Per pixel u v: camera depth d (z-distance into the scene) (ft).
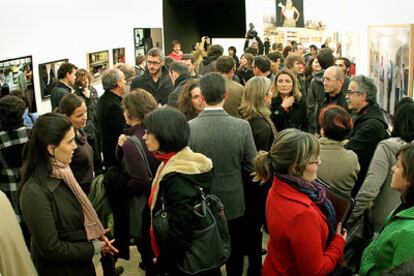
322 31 31.58
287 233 5.49
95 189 9.07
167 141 6.16
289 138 5.64
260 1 33.55
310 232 5.41
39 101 18.63
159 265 6.46
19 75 16.96
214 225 6.34
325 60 16.16
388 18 15.05
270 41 33.76
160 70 15.08
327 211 5.85
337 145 7.62
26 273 4.86
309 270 5.49
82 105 9.18
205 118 7.85
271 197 5.85
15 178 8.68
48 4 19.33
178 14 45.62
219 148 7.73
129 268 11.20
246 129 8.07
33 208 5.65
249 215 9.14
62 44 20.74
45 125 5.81
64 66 16.40
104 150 12.34
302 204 5.49
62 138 5.84
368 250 5.56
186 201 5.94
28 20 17.71
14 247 4.74
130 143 8.30
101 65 25.46
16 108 8.65
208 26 54.85
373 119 9.36
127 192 8.66
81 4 22.80
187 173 6.05
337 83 12.75
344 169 7.53
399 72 13.33
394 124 7.84
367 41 17.83
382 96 15.26
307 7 32.22
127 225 9.03
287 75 12.47
